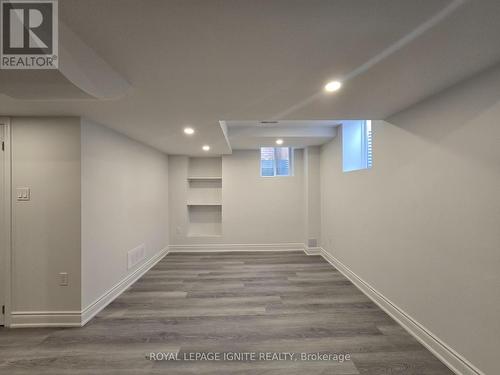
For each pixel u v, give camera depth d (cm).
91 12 99
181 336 220
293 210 530
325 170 460
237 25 107
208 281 355
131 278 346
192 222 550
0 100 195
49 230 237
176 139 356
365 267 310
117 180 308
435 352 192
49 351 200
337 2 95
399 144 235
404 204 230
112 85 153
